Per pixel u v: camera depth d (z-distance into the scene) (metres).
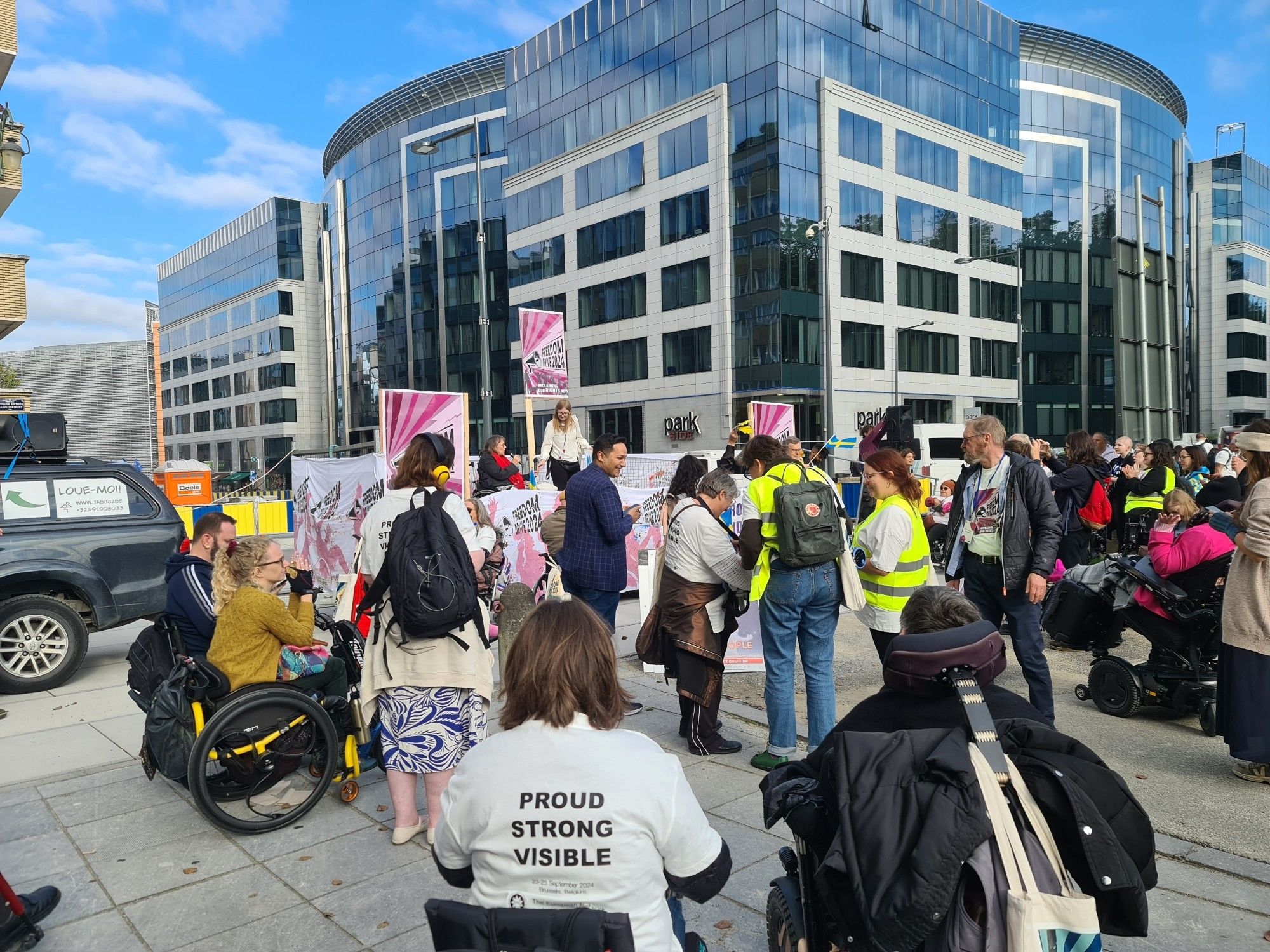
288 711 4.05
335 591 9.24
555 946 1.40
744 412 35.12
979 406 42.53
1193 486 11.31
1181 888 3.16
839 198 35.66
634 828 1.55
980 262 42.78
